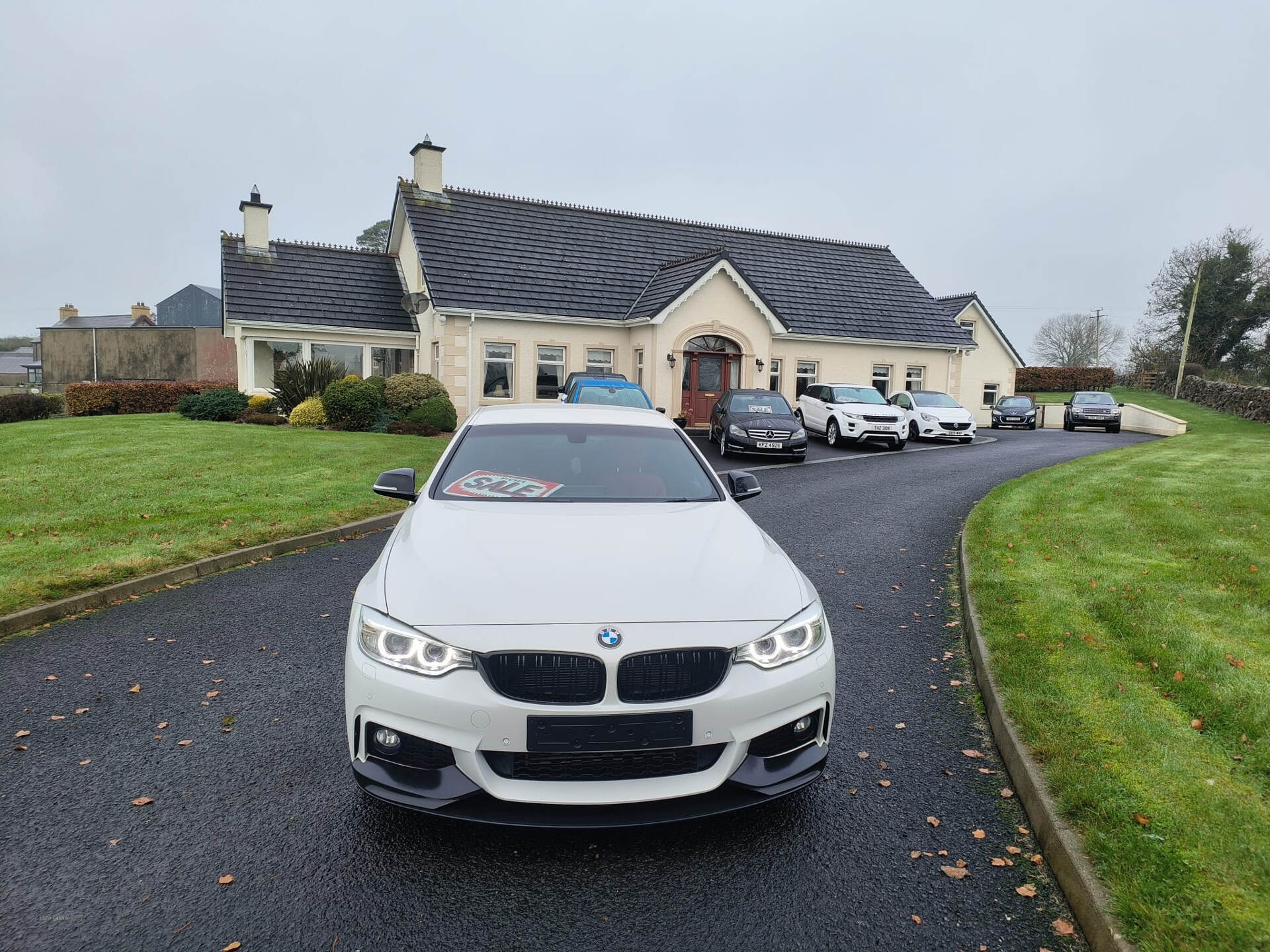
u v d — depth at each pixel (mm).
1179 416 33188
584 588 3055
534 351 22031
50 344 52094
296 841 3043
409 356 24219
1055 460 17453
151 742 3840
